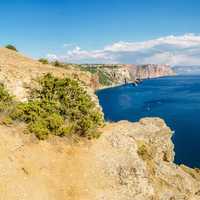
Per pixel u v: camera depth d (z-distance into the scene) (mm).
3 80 34906
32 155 25922
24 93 35531
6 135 26328
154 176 32219
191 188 34781
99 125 35469
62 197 23734
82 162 27844
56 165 26297
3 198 20672
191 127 104188
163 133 39125
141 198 27469
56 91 35312
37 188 23141
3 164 23219
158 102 179500
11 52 51125
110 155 29812
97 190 25688
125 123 39000
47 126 29422
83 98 35375
